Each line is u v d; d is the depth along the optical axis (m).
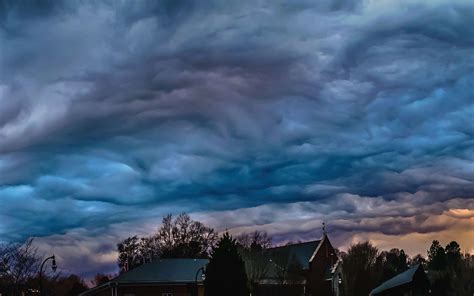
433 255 162.25
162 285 84.62
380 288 80.12
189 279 85.50
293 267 104.50
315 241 126.06
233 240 64.31
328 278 122.38
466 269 94.69
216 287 62.31
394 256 168.50
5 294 80.38
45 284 92.31
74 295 116.94
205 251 137.62
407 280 70.06
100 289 86.12
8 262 81.38
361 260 133.38
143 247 140.50
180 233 140.75
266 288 94.12
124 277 85.06
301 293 105.06
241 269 63.19
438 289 90.75
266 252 98.25
